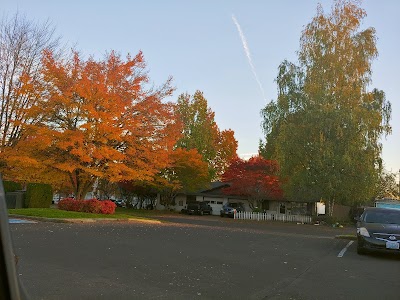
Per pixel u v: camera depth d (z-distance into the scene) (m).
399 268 11.22
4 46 26.61
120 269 8.85
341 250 14.93
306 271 10.07
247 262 10.83
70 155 25.89
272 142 41.19
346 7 36.44
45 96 25.39
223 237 16.70
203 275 8.79
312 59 36.94
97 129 24.97
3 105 26.16
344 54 35.41
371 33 36.00
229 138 59.50
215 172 58.47
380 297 7.62
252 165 44.16
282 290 7.88
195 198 56.94
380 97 35.56
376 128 34.22
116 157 25.75
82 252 10.59
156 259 10.33
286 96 38.47
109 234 14.86
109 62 27.05
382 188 56.22
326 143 33.53
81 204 25.59
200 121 56.00
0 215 1.88
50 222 19.50
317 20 37.28
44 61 25.39
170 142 28.23
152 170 28.47
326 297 7.46
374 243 13.27
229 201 55.50
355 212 48.06
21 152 24.77
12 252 1.94
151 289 7.36
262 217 45.19
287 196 37.78
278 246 14.98
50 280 7.51
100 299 6.55
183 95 55.91
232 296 7.21
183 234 16.75
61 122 26.22
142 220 25.16
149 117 27.94
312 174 34.44
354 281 9.09
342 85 35.41
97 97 25.09
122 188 53.25
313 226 36.72
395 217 14.97
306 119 34.69
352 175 33.34
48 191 26.70
